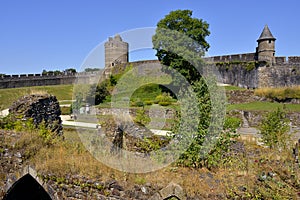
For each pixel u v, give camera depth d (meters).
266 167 5.74
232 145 7.13
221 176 5.57
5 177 7.05
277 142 9.16
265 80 31.14
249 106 24.02
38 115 9.48
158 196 5.32
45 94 10.52
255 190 4.95
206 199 5.03
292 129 16.61
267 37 33.78
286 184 5.05
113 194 5.64
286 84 30.38
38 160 6.80
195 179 5.50
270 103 25.61
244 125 18.91
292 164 5.79
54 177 6.28
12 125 8.43
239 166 6.04
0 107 15.09
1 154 7.16
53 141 7.78
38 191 8.02
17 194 7.33
